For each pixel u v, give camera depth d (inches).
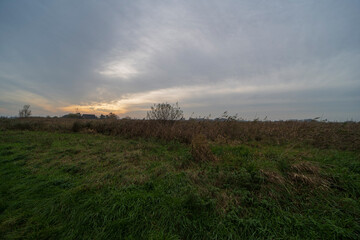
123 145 237.3
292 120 355.3
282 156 144.9
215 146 198.1
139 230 82.3
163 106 344.5
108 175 136.8
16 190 114.8
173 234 80.1
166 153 196.7
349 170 122.5
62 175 140.0
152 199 100.0
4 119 587.5
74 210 92.6
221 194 105.0
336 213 88.3
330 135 225.6
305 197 100.7
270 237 75.4
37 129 396.2
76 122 388.5
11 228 82.4
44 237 77.0
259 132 271.4
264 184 112.4
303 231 78.6
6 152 202.7
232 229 80.0
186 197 97.4
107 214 89.7
